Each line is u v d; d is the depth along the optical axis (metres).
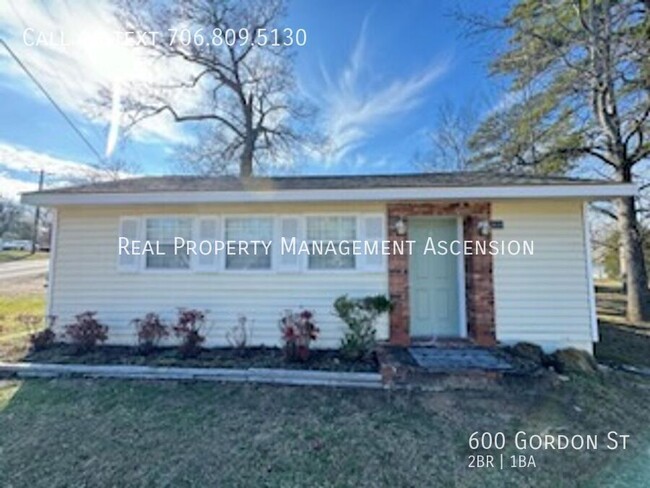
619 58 9.42
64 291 7.08
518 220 6.68
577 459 3.49
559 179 6.88
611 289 17.98
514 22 10.45
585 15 9.91
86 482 3.05
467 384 5.02
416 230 7.25
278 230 6.95
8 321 9.09
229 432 3.86
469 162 14.12
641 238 11.03
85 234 7.17
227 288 6.92
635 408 4.58
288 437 3.77
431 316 7.14
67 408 4.38
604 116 10.26
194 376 5.34
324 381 5.18
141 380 5.29
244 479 3.12
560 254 6.57
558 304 6.49
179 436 3.77
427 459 3.44
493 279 6.59
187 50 15.46
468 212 6.76
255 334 6.81
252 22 15.25
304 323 6.12
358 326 6.07
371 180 7.69
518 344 6.29
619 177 10.48
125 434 3.79
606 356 6.87
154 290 7.00
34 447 3.55
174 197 6.46
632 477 3.23
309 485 3.05
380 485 3.07
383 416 4.24
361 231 6.84
